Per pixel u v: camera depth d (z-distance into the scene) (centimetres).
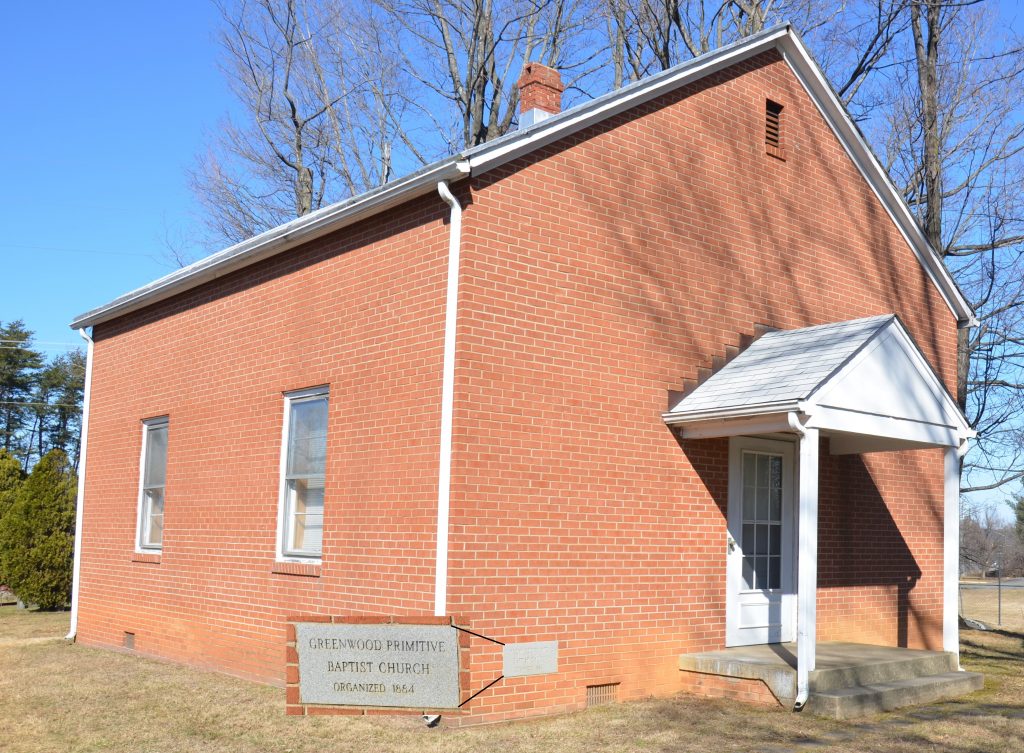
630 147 1109
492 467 944
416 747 823
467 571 916
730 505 1170
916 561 1430
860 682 1049
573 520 1002
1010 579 5456
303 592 1109
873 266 1424
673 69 1154
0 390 5772
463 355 934
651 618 1064
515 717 934
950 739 866
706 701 1032
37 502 2277
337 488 1077
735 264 1214
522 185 999
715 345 1172
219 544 1280
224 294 1341
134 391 1559
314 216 1119
